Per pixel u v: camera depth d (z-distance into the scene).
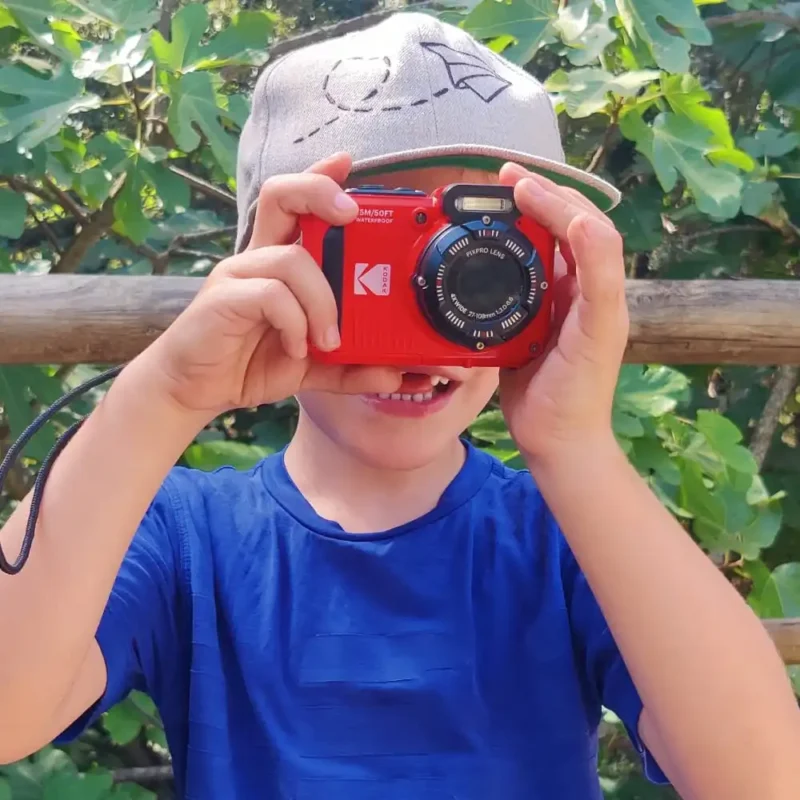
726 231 2.06
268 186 0.82
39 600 0.79
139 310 1.15
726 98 2.28
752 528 1.66
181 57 1.61
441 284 0.81
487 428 1.61
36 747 0.85
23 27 1.57
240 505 1.04
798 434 2.31
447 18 1.79
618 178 2.05
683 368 2.11
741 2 1.80
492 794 0.91
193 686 0.94
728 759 0.80
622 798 1.92
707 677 0.81
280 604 0.97
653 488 1.61
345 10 2.88
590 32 1.56
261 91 1.01
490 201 0.82
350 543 0.99
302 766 0.90
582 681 0.97
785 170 2.00
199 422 0.84
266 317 0.79
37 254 2.25
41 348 1.15
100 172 1.64
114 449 0.81
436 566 0.99
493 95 0.93
